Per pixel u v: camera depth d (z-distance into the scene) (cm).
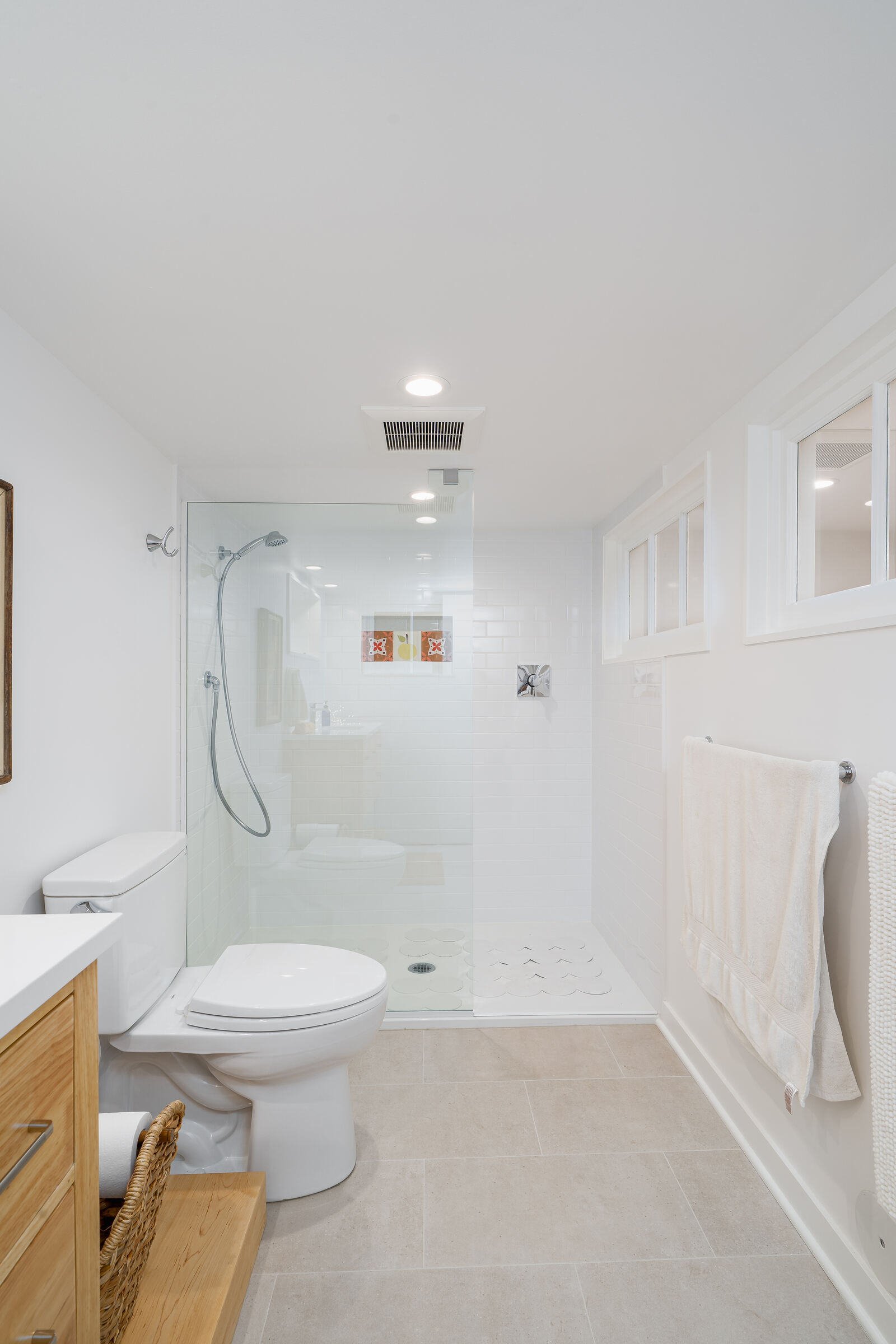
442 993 309
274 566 302
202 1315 149
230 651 301
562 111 112
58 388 198
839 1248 173
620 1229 191
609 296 167
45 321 177
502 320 178
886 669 158
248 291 164
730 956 217
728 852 218
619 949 370
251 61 102
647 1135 231
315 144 118
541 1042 292
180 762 298
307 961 224
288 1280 175
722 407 233
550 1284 174
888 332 164
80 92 108
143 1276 159
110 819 229
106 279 159
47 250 148
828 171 125
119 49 100
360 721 305
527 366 204
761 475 219
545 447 273
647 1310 167
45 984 92
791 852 181
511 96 109
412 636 304
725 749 221
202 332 183
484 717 430
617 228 142
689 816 249
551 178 127
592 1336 160
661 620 327
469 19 96
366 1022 204
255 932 303
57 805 195
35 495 185
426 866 308
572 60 102
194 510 301
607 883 394
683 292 165
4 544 162
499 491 337
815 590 206
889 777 142
